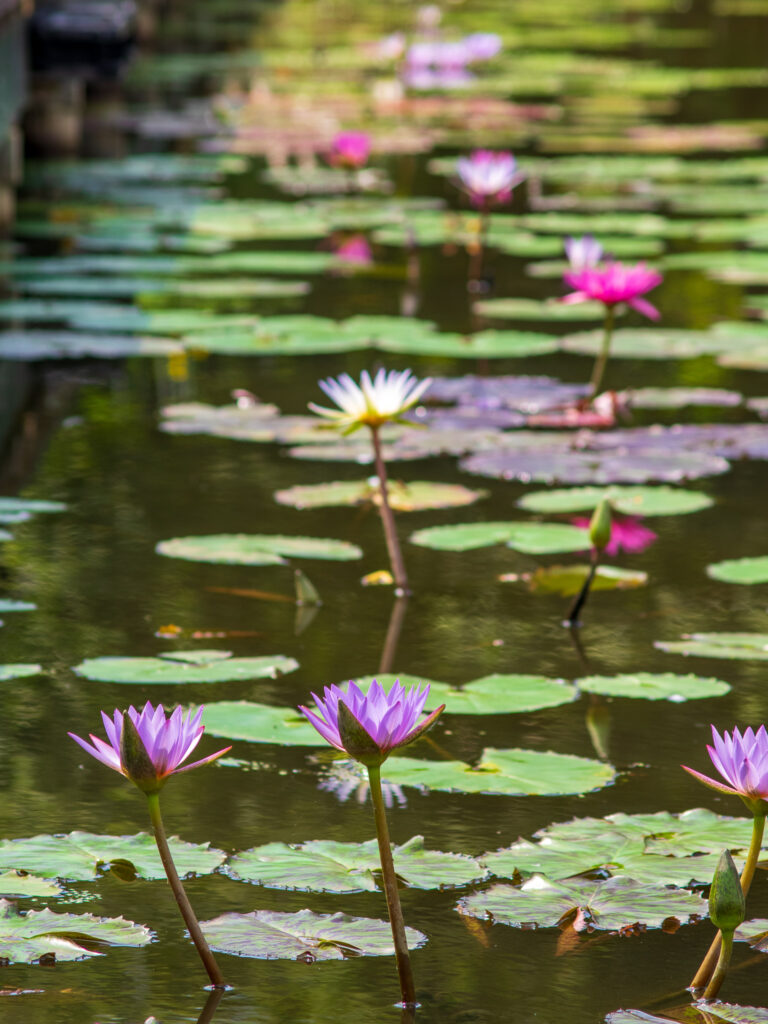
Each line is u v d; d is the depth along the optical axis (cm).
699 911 295
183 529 561
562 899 300
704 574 525
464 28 3331
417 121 1981
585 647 456
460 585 514
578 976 274
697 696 415
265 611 483
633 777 366
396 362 843
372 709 256
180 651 443
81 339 847
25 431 693
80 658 439
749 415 738
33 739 384
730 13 3869
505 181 1068
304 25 3247
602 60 2814
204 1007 263
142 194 1377
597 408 741
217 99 2070
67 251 1115
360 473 640
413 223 1275
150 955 280
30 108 1564
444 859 316
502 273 1098
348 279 1063
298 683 423
